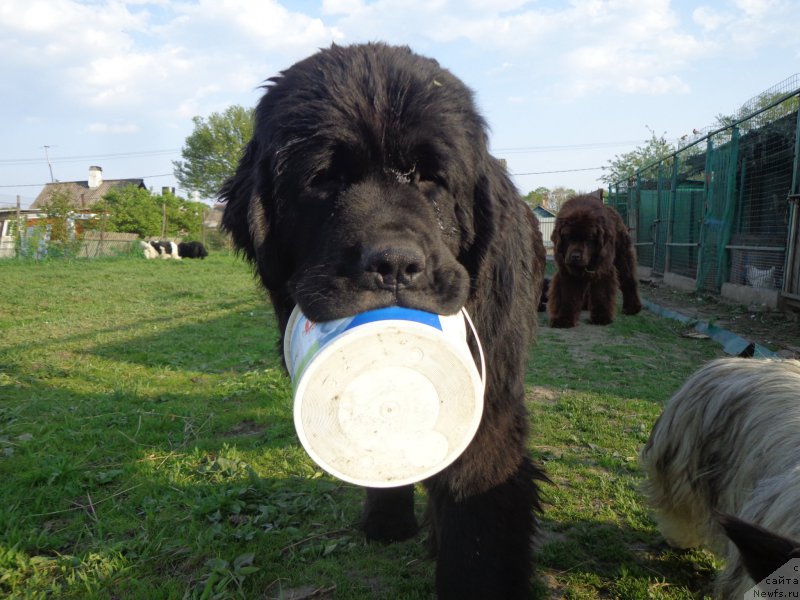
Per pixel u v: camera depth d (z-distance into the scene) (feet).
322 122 2.10
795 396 2.18
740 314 9.43
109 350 7.34
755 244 10.52
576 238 8.22
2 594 2.64
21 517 3.23
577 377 5.81
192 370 6.41
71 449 4.17
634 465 3.76
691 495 2.60
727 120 14.34
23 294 12.50
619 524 3.13
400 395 1.80
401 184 2.15
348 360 1.75
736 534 1.20
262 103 2.43
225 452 4.03
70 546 3.03
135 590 2.64
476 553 2.20
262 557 2.88
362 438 1.82
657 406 4.90
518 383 2.41
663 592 2.57
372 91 2.14
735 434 2.35
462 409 1.82
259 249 2.30
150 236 39.81
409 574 2.76
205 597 2.52
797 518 1.70
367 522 3.04
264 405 5.07
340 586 2.66
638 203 18.35
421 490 3.62
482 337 2.30
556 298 8.57
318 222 2.17
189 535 3.04
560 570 2.76
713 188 12.02
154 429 4.57
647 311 10.43
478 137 2.36
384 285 1.86
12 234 23.65
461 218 2.31
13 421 4.71
